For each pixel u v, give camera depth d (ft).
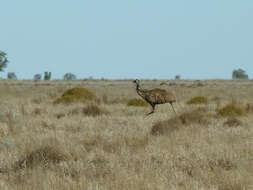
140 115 185.06
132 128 142.82
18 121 162.30
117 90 537.65
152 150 104.68
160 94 168.14
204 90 519.19
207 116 174.91
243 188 75.25
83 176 82.17
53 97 347.97
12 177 83.97
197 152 100.27
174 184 77.66
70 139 121.70
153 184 75.77
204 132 130.31
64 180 79.82
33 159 95.04
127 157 96.99
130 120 165.78
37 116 183.01
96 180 81.00
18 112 190.08
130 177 79.10
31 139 116.98
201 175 83.92
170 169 87.76
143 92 169.07
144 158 96.37
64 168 89.40
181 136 124.47
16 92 456.45
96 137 123.85
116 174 82.23
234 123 151.74
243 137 123.03
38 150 100.42
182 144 113.09
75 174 86.28
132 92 472.44
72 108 216.33
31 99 315.58
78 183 76.79
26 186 76.07
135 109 211.41
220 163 93.45
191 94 427.74
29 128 146.82
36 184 76.43
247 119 168.25
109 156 99.19
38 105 243.81
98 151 103.09
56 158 98.43
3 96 354.74
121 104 250.78
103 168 88.53
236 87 619.67
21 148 107.76
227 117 176.04
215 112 197.36
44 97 342.64
